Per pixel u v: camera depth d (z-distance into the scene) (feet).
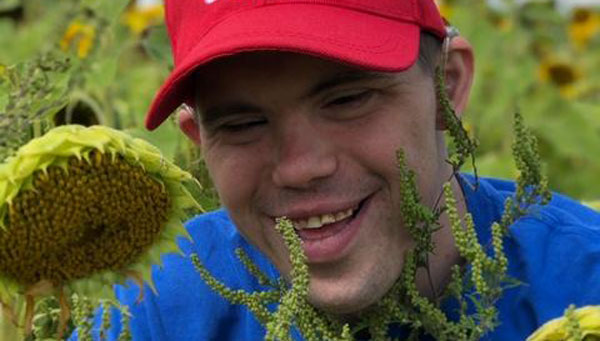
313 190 3.68
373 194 3.71
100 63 5.19
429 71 3.76
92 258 3.57
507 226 3.59
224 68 3.63
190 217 4.41
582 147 7.88
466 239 3.44
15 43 7.49
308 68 3.60
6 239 3.48
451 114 3.66
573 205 4.25
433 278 3.91
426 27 3.73
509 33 8.34
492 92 8.03
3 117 3.84
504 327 3.91
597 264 3.95
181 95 3.78
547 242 4.00
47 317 4.09
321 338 3.65
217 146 3.75
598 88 9.83
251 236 3.84
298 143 3.65
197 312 4.17
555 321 3.24
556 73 9.04
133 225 3.57
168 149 4.58
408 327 3.82
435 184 3.77
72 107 4.94
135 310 4.19
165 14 3.90
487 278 3.46
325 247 3.70
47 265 3.53
